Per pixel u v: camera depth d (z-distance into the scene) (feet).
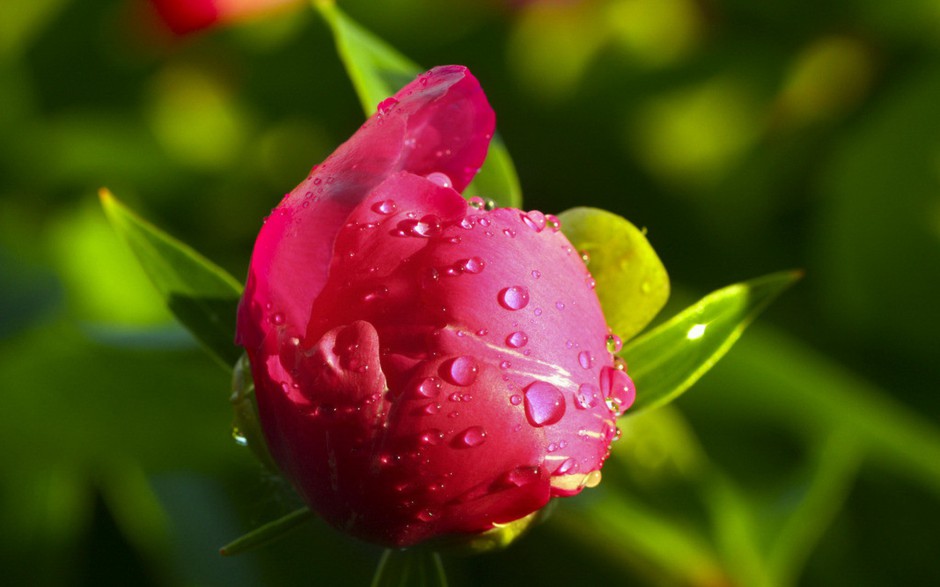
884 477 1.47
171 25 1.58
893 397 1.53
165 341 1.43
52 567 1.42
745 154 1.59
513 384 1.15
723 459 1.46
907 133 1.54
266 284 1.15
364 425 1.15
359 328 1.14
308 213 1.14
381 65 1.30
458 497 1.16
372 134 1.15
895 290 1.54
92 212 1.55
